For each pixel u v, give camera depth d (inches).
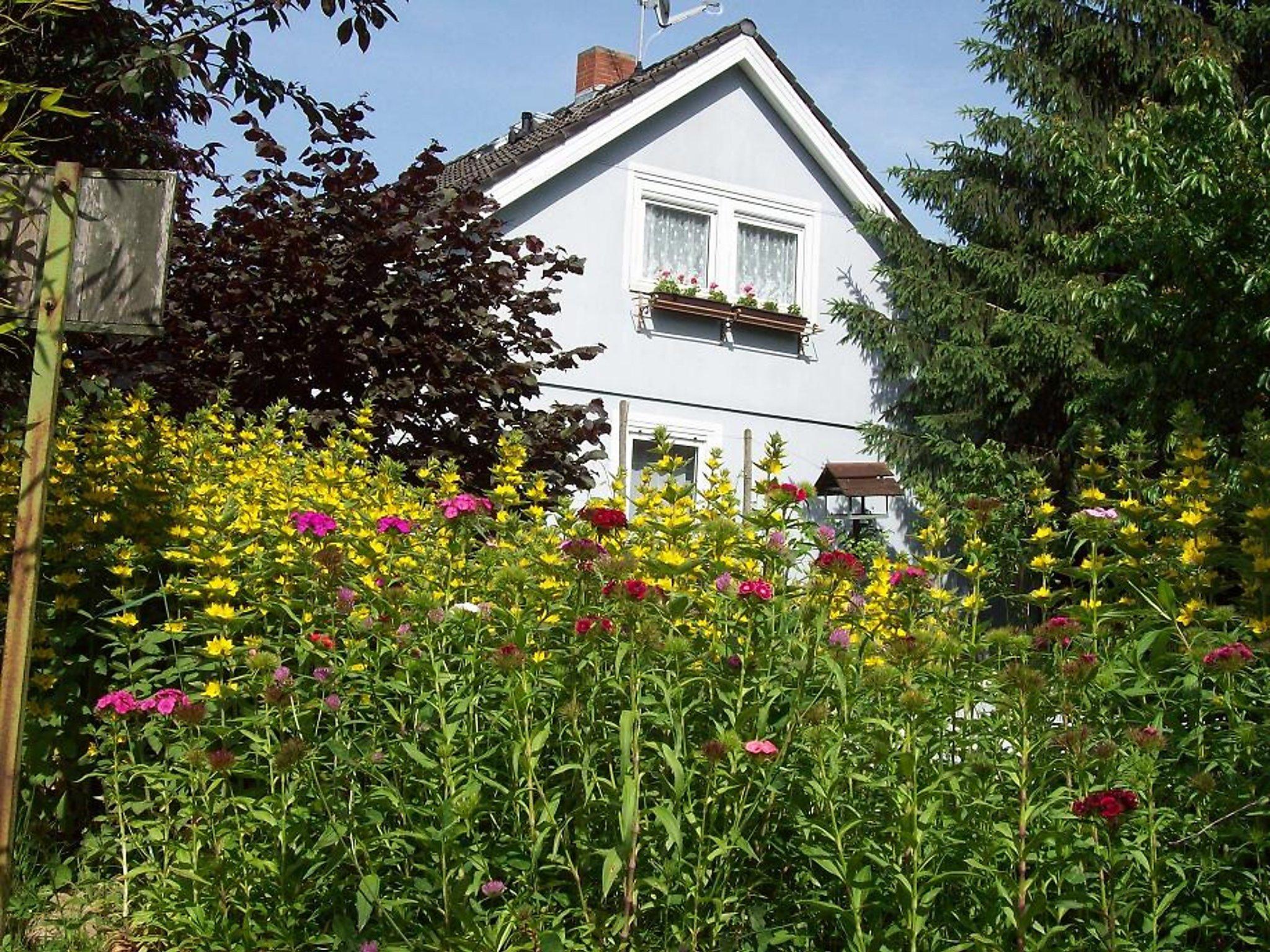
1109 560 189.3
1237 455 383.6
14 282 145.1
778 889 143.5
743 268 628.1
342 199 330.3
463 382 328.2
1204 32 629.9
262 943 142.5
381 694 156.9
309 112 279.7
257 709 163.2
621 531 184.1
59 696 180.5
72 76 246.8
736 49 610.5
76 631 181.2
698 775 141.2
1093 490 199.5
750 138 627.2
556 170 563.2
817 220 645.3
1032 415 652.7
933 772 137.4
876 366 657.6
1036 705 130.3
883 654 165.2
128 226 151.8
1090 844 129.0
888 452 638.5
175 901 156.0
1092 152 619.2
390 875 141.7
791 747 141.9
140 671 179.9
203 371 330.3
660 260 605.0
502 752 146.0
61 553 185.9
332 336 327.6
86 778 176.7
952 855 132.5
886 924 135.4
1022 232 657.6
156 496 197.8
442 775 137.4
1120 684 155.2
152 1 257.6
